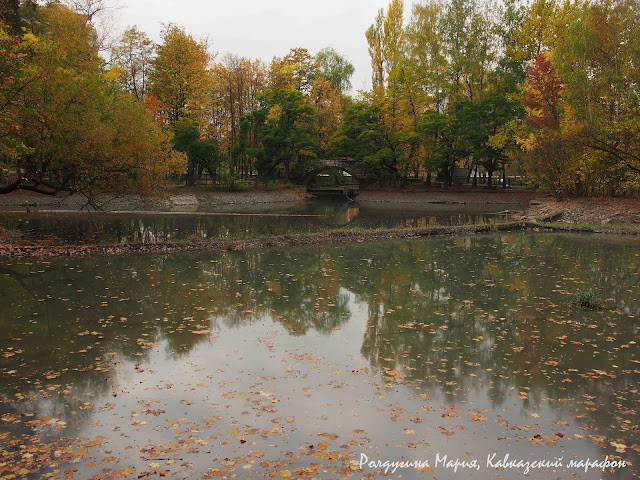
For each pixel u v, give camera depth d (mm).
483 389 7039
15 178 40000
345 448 5461
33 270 15211
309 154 53344
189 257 18156
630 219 28609
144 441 5555
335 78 69688
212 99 54500
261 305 11516
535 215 35094
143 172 22391
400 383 7211
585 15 32031
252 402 6539
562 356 8344
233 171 56719
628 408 6465
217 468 5047
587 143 30328
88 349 8484
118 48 45281
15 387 6969
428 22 54156
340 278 14688
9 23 25641
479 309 11305
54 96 19562
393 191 55562
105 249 18969
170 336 9227
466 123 48781
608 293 12797
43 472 4938
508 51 48281
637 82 29828
